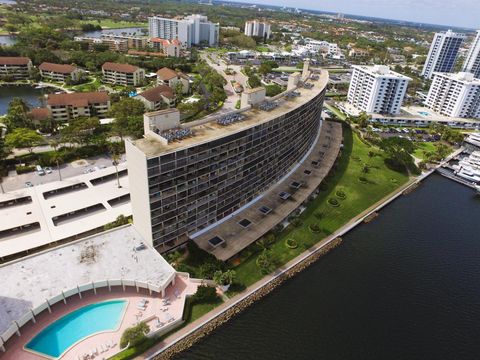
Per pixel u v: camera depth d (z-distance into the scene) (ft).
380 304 289.53
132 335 224.12
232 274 274.36
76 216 346.13
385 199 442.09
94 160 453.17
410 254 352.28
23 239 306.35
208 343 243.40
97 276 260.83
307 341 252.42
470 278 327.47
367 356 246.06
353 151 557.74
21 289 244.83
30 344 226.38
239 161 334.03
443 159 577.84
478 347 260.62
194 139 290.56
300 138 451.12
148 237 295.48
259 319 264.93
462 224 412.16
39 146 471.62
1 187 373.81
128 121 501.15
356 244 358.84
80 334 235.40
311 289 297.33
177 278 283.18
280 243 339.16
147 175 257.14
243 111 371.76
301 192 408.26
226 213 355.56
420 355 250.16
